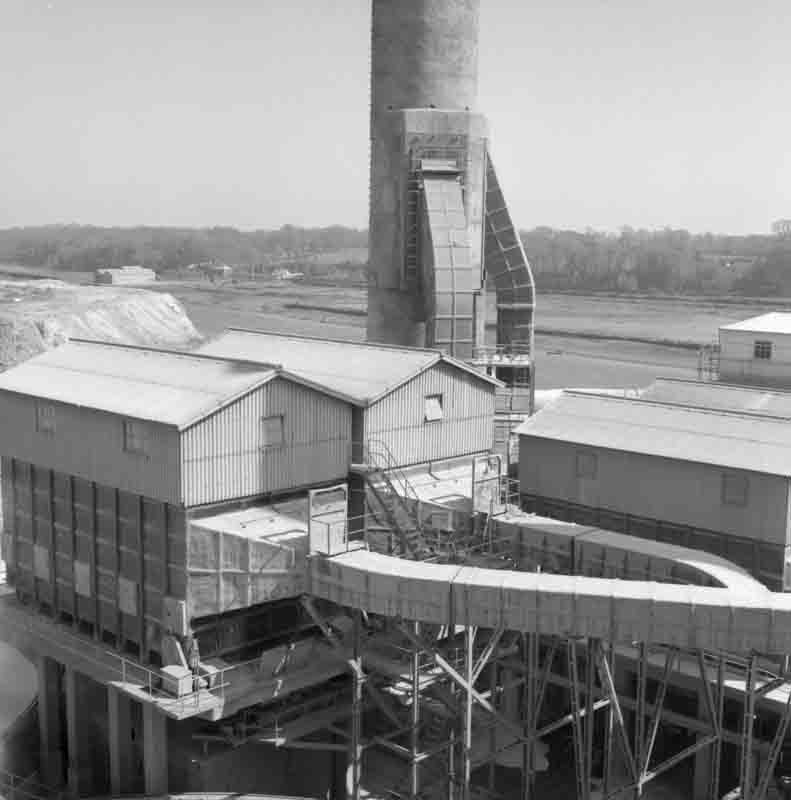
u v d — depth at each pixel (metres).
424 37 65.44
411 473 49.06
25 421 47.12
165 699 38.94
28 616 47.84
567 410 54.22
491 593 35.75
